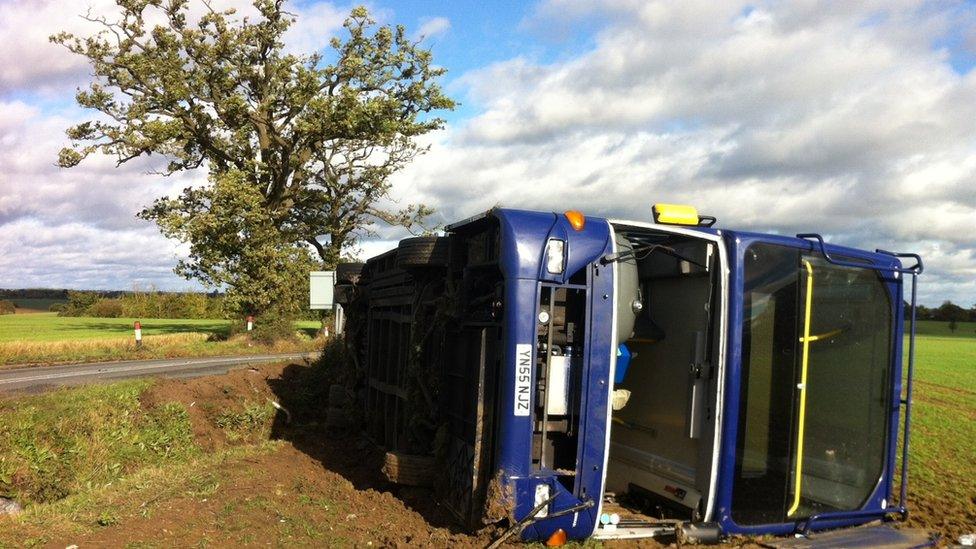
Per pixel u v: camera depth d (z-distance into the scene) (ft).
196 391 41.86
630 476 22.07
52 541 18.03
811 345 19.40
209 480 25.18
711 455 18.49
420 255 22.85
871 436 20.44
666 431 20.59
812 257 19.53
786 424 18.95
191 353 87.10
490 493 17.39
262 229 110.32
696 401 19.07
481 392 18.78
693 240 19.44
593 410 17.75
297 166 120.98
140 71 109.91
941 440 36.29
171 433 37.42
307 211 130.52
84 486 31.55
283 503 22.57
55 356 77.82
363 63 116.98
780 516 19.01
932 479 28.37
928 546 19.17
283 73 112.88
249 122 115.44
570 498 17.69
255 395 43.34
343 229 133.49
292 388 45.78
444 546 17.93
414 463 22.77
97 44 109.09
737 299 18.39
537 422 17.97
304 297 112.27
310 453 31.55
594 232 18.12
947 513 23.72
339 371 44.60
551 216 18.19
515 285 17.34
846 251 20.06
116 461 34.12
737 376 18.29
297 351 96.32
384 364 30.09
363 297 35.65
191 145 118.11
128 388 40.24
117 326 155.33
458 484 20.36
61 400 36.94
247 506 21.77
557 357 17.99
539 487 17.42
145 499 22.62
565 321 18.45
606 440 17.92
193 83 112.57
